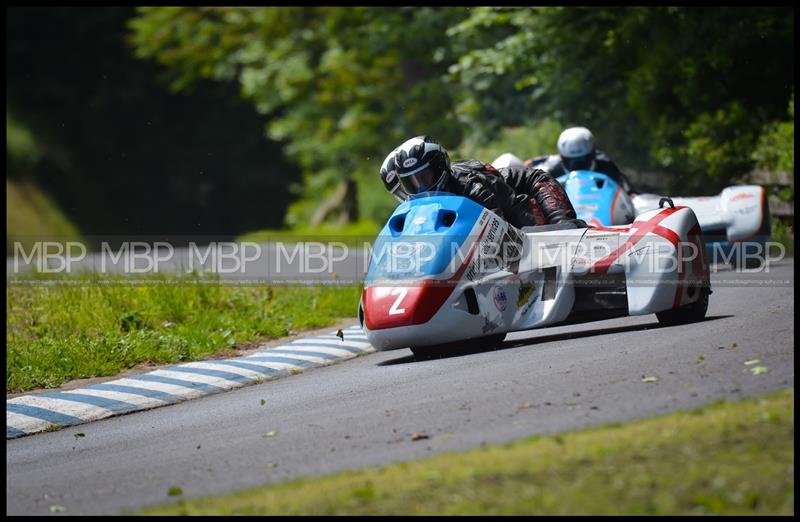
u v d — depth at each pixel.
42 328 43.84
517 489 16.41
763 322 29.97
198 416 28.22
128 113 178.88
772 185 66.44
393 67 134.38
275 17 141.38
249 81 143.00
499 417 22.23
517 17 84.00
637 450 17.53
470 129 98.00
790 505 15.01
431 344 30.92
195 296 48.53
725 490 15.60
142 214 177.12
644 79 73.94
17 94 170.12
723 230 49.97
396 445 21.08
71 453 25.52
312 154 149.50
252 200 187.25
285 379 33.34
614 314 32.88
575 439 18.83
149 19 148.88
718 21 71.12
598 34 79.50
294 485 18.56
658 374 24.30
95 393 32.31
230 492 19.22
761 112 70.81
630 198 50.34
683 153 73.62
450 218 32.41
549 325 32.31
